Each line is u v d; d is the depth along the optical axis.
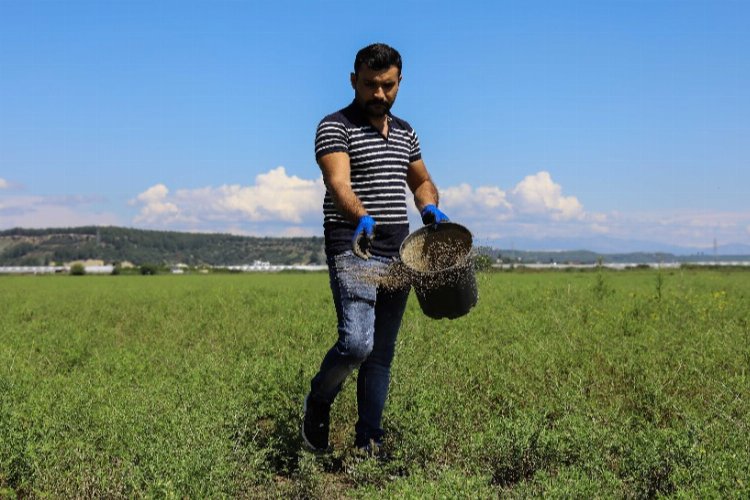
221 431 5.18
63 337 11.95
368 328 4.97
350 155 5.12
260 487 4.76
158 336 12.59
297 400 5.96
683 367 7.52
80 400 6.19
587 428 5.05
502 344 9.49
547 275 48.28
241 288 30.08
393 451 5.22
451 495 3.98
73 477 4.69
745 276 41.53
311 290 26.41
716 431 5.05
